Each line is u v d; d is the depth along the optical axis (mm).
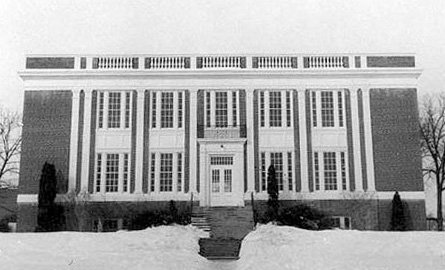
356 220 38656
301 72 40562
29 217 38500
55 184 37906
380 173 39375
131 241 24703
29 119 39844
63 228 38062
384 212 38812
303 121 40219
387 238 24438
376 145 39719
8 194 55250
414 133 39844
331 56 41438
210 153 39812
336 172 39625
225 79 40719
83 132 39875
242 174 39406
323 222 37219
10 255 18219
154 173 39656
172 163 39750
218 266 21219
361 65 40969
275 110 40500
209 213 37562
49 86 40312
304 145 39906
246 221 36500
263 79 40688
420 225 38594
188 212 38250
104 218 38844
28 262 17031
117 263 17641
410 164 39438
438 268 16328
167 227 32719
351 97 40375
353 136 39906
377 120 40031
